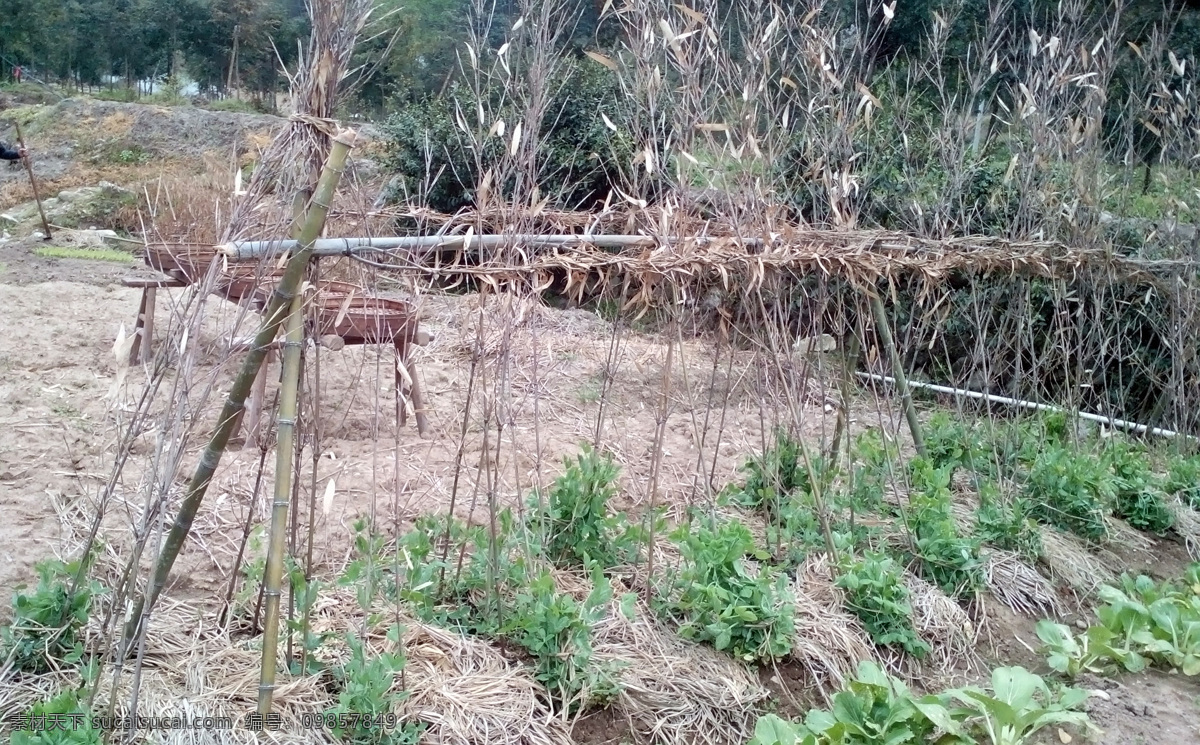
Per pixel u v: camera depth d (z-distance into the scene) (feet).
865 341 15.17
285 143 8.09
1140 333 21.27
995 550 14.89
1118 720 11.31
